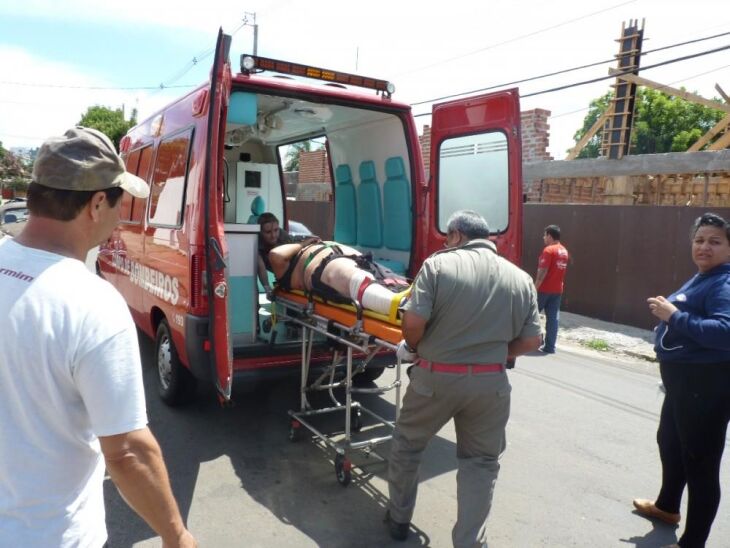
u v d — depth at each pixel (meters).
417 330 2.85
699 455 3.01
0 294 1.36
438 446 4.52
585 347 8.43
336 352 4.22
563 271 7.84
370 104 5.08
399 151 5.48
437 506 3.61
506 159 4.65
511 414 5.38
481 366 2.88
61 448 1.38
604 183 11.63
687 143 24.80
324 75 4.76
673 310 2.97
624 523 3.52
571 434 4.93
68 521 1.41
